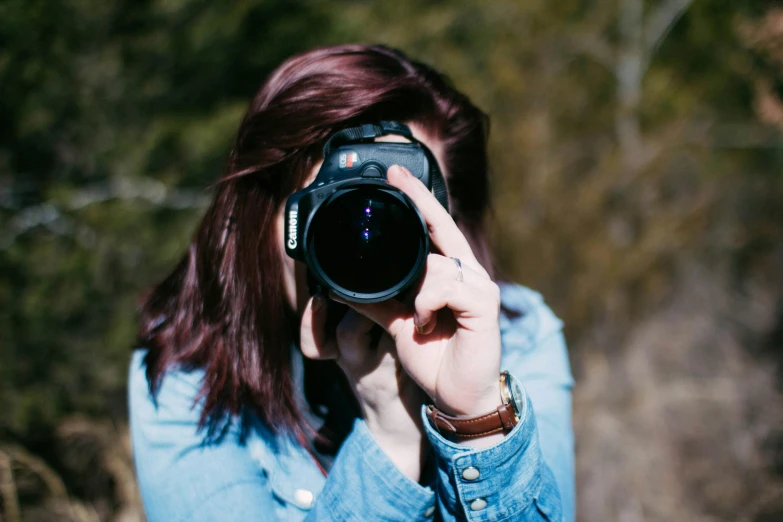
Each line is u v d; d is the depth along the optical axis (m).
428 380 0.76
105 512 2.54
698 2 5.74
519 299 1.04
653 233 3.30
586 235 3.12
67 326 3.29
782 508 2.42
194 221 3.58
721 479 2.52
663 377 2.94
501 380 0.76
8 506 2.06
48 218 3.43
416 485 0.80
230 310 0.87
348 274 0.74
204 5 3.74
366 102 0.83
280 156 0.83
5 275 3.23
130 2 3.59
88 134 3.63
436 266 0.74
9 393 2.96
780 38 5.20
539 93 3.64
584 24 4.97
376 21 4.38
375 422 0.83
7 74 3.32
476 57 4.35
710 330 3.30
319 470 0.89
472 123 1.00
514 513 0.75
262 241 0.86
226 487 0.82
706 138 4.84
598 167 3.47
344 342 0.81
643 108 4.62
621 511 2.42
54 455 2.93
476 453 0.74
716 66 5.80
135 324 3.31
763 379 3.04
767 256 4.00
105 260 3.42
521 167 3.13
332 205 0.74
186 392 0.86
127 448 2.47
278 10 3.89
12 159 3.53
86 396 3.14
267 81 0.88
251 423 0.88
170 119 3.78
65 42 3.48
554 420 0.93
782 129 5.26
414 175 0.81
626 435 2.52
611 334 3.03
